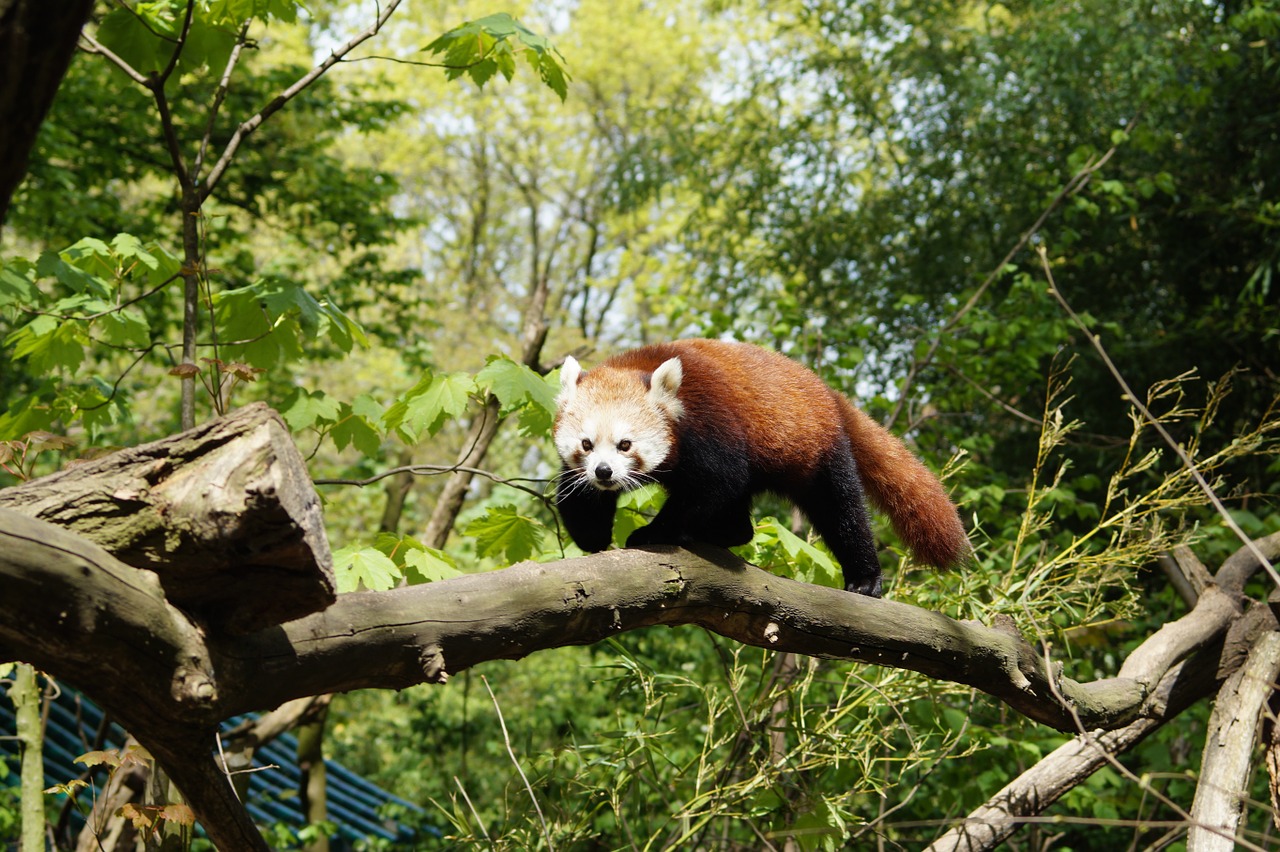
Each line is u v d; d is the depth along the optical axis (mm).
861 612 3254
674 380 3840
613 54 22875
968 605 4621
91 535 1822
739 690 4789
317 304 3729
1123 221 9312
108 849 4566
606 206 13430
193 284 3840
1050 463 8945
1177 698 4062
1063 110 9734
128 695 1885
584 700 10133
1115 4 8969
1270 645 3855
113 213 10539
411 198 25766
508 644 2508
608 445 3822
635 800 4848
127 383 10914
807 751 4242
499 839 4480
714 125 13625
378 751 13672
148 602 1829
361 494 13531
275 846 7844
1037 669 3561
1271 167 8758
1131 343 9016
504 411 3779
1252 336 8695
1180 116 9258
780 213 11617
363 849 8961
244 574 1902
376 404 3750
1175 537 4668
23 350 3844
